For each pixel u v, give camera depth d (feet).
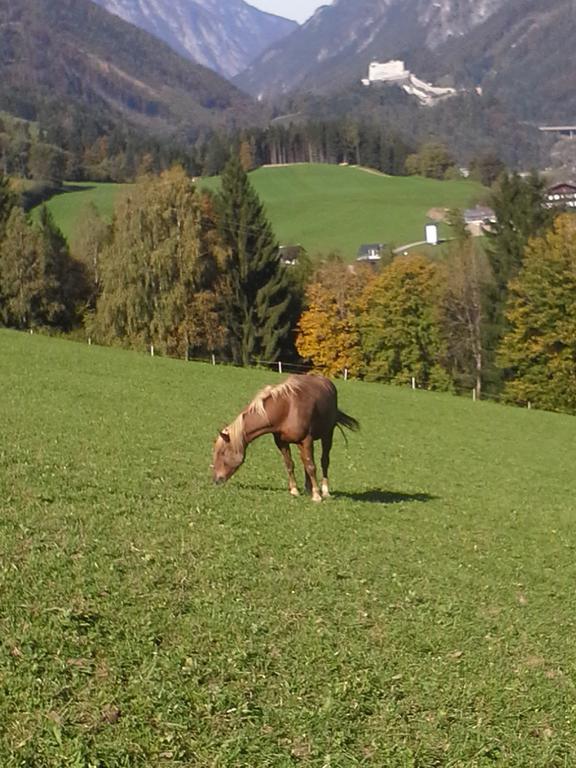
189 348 267.18
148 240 256.93
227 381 160.35
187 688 30.76
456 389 264.31
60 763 26.14
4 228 291.79
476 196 492.13
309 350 276.82
